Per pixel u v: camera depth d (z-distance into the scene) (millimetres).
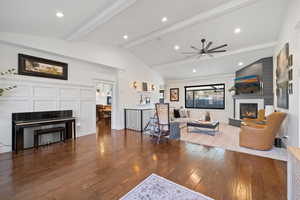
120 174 2127
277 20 3373
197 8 3086
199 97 8039
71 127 4117
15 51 3166
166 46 5188
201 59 5664
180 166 2389
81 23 3096
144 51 5836
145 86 6871
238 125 5926
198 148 3312
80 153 2984
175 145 3535
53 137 3811
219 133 4824
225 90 7094
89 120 4727
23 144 3207
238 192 1700
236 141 3875
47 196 1641
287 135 3137
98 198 1605
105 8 2646
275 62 4293
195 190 1740
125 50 5746
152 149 3242
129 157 2775
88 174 2127
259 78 5168
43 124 3305
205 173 2154
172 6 2979
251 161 2582
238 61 5496
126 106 5852
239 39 4199
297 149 1239
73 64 4262
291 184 1255
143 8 2984
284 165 2414
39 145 3492
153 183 1887
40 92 3547
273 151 3080
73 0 2312
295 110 2607
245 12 3213
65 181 1942
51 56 3777
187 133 4828
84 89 4562
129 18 3307
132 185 1848
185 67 6730
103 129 5547
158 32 4199
